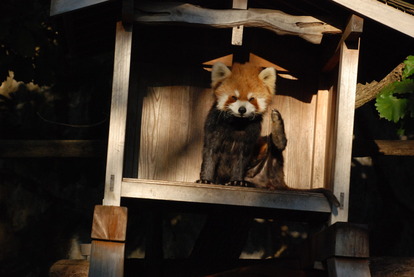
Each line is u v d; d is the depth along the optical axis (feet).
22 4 32.40
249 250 42.63
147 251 26.45
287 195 21.57
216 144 25.31
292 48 26.78
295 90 26.66
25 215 40.88
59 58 38.60
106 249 20.06
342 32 22.66
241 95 24.98
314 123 26.30
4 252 40.19
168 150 25.95
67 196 41.24
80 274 23.45
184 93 26.45
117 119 21.38
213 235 29.25
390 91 27.81
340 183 21.57
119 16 21.99
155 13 21.95
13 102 41.45
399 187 43.50
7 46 32.30
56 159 41.01
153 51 26.37
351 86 22.03
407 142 32.45
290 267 24.03
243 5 22.31
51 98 41.68
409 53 25.02
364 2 21.56
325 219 22.72
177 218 42.47
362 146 32.76
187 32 26.55
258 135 25.70
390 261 21.99
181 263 25.12
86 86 41.88
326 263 21.49
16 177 41.14
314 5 22.71
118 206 20.35
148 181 21.22
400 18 21.59
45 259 40.65
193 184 21.42
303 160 26.21
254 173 25.99
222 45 26.73
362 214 43.34
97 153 33.86
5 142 33.94
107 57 41.96
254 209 23.35
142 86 26.17
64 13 21.62
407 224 43.34
